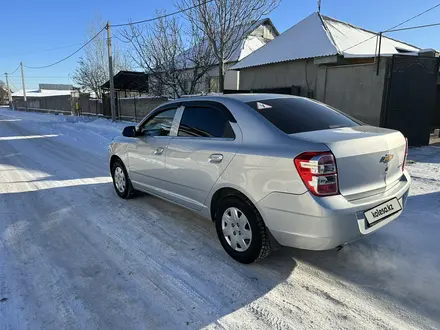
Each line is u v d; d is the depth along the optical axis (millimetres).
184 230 3889
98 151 9852
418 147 9672
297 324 2307
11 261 3197
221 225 3221
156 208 4641
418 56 9297
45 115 30219
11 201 5035
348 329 2250
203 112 3506
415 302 2508
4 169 7355
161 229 3924
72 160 8438
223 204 3154
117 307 2508
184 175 3598
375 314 2391
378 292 2643
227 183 3018
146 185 4434
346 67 10430
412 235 3572
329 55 11727
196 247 3457
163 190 4074
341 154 2453
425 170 6566
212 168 3180
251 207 2869
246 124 3008
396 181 3018
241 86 16078
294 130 2805
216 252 3340
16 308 2492
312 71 12797
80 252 3373
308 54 12570
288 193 2535
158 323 2336
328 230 2406
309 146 2471
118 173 5113
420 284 2721
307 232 2492
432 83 9609
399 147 2982
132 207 4695
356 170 2547
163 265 3104
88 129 15852
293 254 3275
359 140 2586
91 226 4035
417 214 4164
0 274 2963
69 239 3682
